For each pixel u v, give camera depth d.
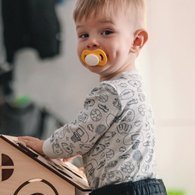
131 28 1.03
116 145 0.95
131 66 1.04
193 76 2.12
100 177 0.94
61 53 2.11
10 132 2.13
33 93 2.13
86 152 0.97
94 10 0.99
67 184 0.94
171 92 2.14
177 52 2.14
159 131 2.14
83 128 0.95
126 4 1.02
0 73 2.14
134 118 0.97
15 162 0.94
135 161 0.95
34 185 0.94
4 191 0.94
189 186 2.10
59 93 2.12
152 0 2.16
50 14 2.11
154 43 2.16
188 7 2.13
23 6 2.12
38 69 2.13
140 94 1.00
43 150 0.98
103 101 0.96
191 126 2.12
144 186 0.95
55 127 2.11
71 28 2.11
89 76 2.10
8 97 2.14
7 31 2.13
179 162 2.12
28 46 2.13
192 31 2.13
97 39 0.99
